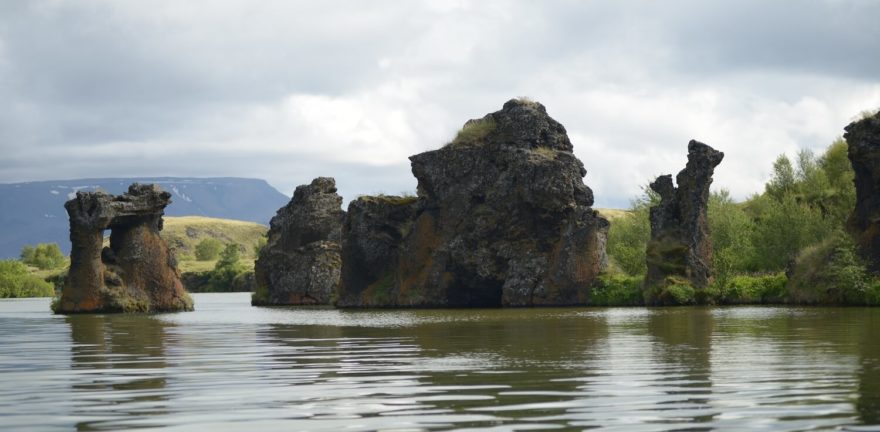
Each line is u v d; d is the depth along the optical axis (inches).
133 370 1037.8
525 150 3410.4
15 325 2185.0
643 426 644.7
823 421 649.0
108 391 855.1
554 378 906.7
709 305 2891.2
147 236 3191.4
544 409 719.7
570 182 3331.7
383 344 1381.6
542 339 1433.3
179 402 781.3
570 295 3248.0
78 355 1255.5
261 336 1617.9
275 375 967.6
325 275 4724.4
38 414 729.6
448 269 3503.9
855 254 2689.5
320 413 719.1
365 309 3316.9
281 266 4813.0
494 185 3469.5
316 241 4835.1
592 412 702.5
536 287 3319.4
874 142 2699.3
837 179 4621.1
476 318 2252.7
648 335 1478.8
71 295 3041.3
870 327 1583.4
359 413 716.7
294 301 4719.5
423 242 3597.4
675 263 3006.9
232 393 831.1
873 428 621.0
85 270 3056.1
